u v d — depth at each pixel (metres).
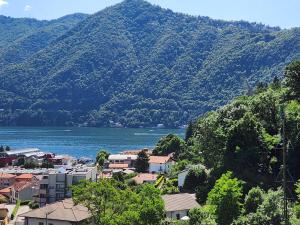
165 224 85.62
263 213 66.88
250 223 67.06
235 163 98.19
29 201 180.38
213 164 113.69
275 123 105.25
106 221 71.12
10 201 190.62
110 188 73.88
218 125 115.38
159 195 84.69
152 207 76.88
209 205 81.44
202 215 77.31
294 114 98.56
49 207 107.88
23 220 124.75
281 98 115.00
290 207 67.19
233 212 74.62
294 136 93.06
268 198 67.88
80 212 103.44
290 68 119.19
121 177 180.12
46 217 102.19
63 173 180.50
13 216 149.38
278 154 96.31
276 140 97.06
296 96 114.94
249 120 99.94
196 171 123.25
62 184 180.00
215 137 111.69
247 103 117.69
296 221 62.28
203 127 118.12
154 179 171.50
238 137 99.56
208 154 116.06
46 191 180.12
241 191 84.56
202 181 122.12
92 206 79.31
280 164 94.19
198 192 105.94
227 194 75.31
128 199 77.12
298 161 91.19
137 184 162.75
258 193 75.31
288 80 119.50
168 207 99.50
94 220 73.81
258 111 109.06
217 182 82.31
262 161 95.81
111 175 192.12
